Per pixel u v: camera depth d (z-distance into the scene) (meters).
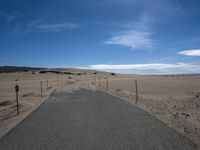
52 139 8.38
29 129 10.06
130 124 10.75
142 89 43.44
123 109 15.71
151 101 23.22
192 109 18.44
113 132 9.27
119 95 28.44
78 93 30.98
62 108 16.70
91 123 11.09
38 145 7.71
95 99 22.81
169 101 24.42
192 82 62.38
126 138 8.35
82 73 191.50
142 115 13.23
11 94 34.84
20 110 17.14
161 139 8.14
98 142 7.91
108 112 14.43
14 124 11.46
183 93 35.03
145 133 9.03
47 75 157.12
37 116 13.42
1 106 20.27
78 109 16.00
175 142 7.77
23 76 142.00
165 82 64.38
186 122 11.84
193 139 8.26
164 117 12.90
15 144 7.88
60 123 11.23
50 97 25.78
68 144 7.75
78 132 9.35
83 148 7.32
